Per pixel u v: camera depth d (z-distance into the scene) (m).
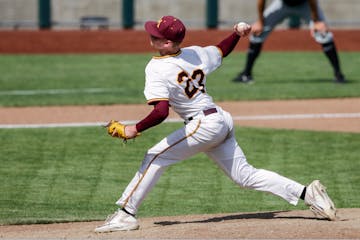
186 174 33.84
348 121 46.03
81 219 26.55
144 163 22.58
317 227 22.08
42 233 23.16
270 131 43.03
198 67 22.17
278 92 56.41
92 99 53.75
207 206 28.80
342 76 60.66
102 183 32.16
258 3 57.03
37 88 60.00
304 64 75.00
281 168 34.75
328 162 35.94
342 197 29.95
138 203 22.69
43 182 32.22
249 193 30.89
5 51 86.00
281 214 25.36
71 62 77.88
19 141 40.12
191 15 116.38
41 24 93.75
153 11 116.56
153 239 21.06
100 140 40.41
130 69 72.19
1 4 108.19
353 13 118.44
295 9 58.34
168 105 21.62
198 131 22.05
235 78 62.56
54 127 43.84
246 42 87.81
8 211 27.73
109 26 102.38
